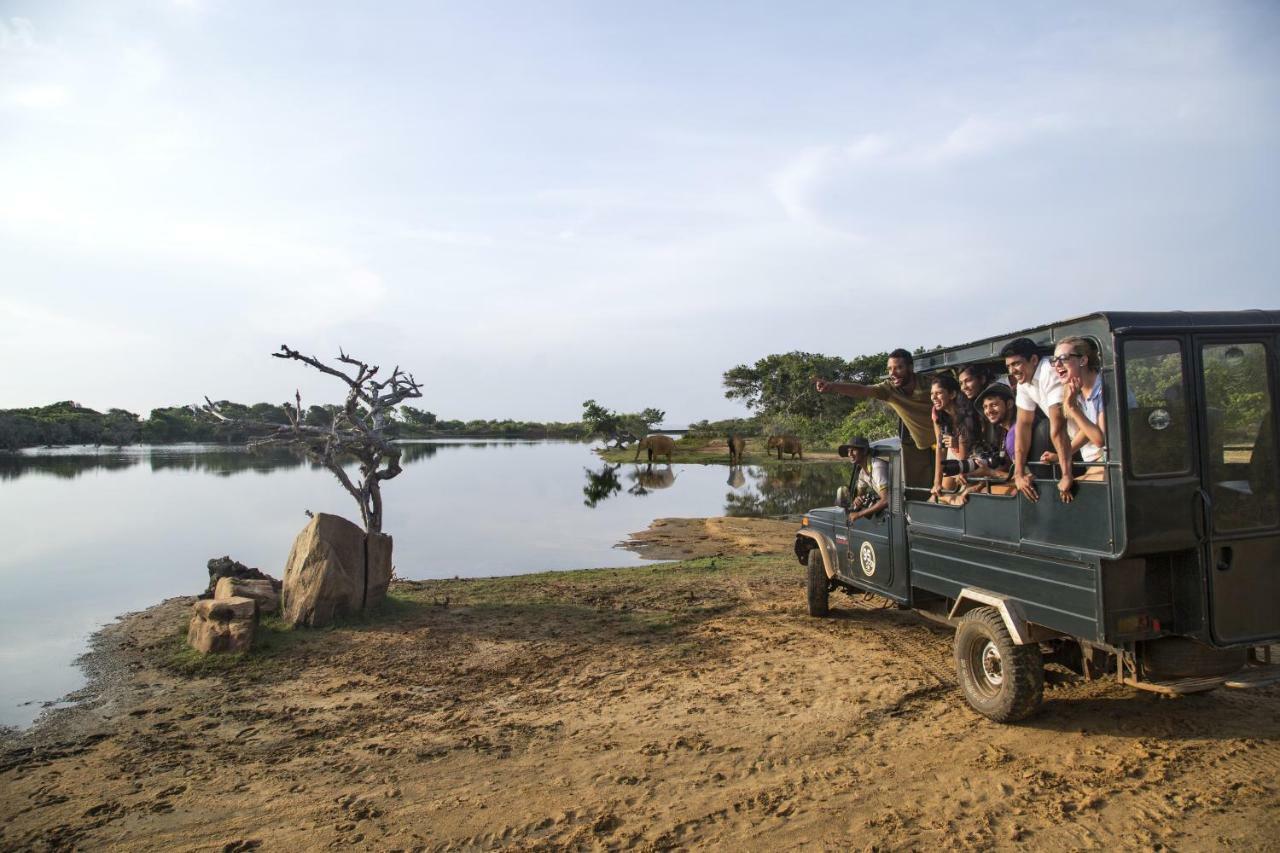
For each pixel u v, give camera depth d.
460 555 15.51
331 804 4.62
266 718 6.09
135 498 25.83
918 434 6.94
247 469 41.94
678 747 5.34
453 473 40.38
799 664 7.19
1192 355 4.64
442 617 9.26
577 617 9.27
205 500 25.28
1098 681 6.19
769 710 6.00
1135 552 4.45
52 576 12.88
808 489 29.77
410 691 6.68
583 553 15.64
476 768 5.09
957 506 6.06
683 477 36.66
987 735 5.31
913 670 6.86
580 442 107.94
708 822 4.29
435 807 4.55
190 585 12.12
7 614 10.01
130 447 71.56
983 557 5.75
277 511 22.31
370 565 9.29
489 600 10.23
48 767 5.22
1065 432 4.84
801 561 9.52
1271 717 5.37
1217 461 4.66
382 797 4.70
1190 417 4.62
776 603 9.84
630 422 73.00
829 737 5.41
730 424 86.88
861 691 6.34
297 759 5.30
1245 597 4.70
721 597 10.29
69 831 4.34
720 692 6.48
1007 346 5.32
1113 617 4.59
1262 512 4.75
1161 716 5.46
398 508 23.89
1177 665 4.73
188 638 8.09
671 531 18.47
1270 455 4.78
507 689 6.70
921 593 7.02
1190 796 4.33
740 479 35.03
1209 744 4.98
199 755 5.39
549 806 4.54
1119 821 4.11
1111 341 4.51
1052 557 4.98
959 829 4.11
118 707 6.38
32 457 53.03
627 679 6.92
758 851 3.97
